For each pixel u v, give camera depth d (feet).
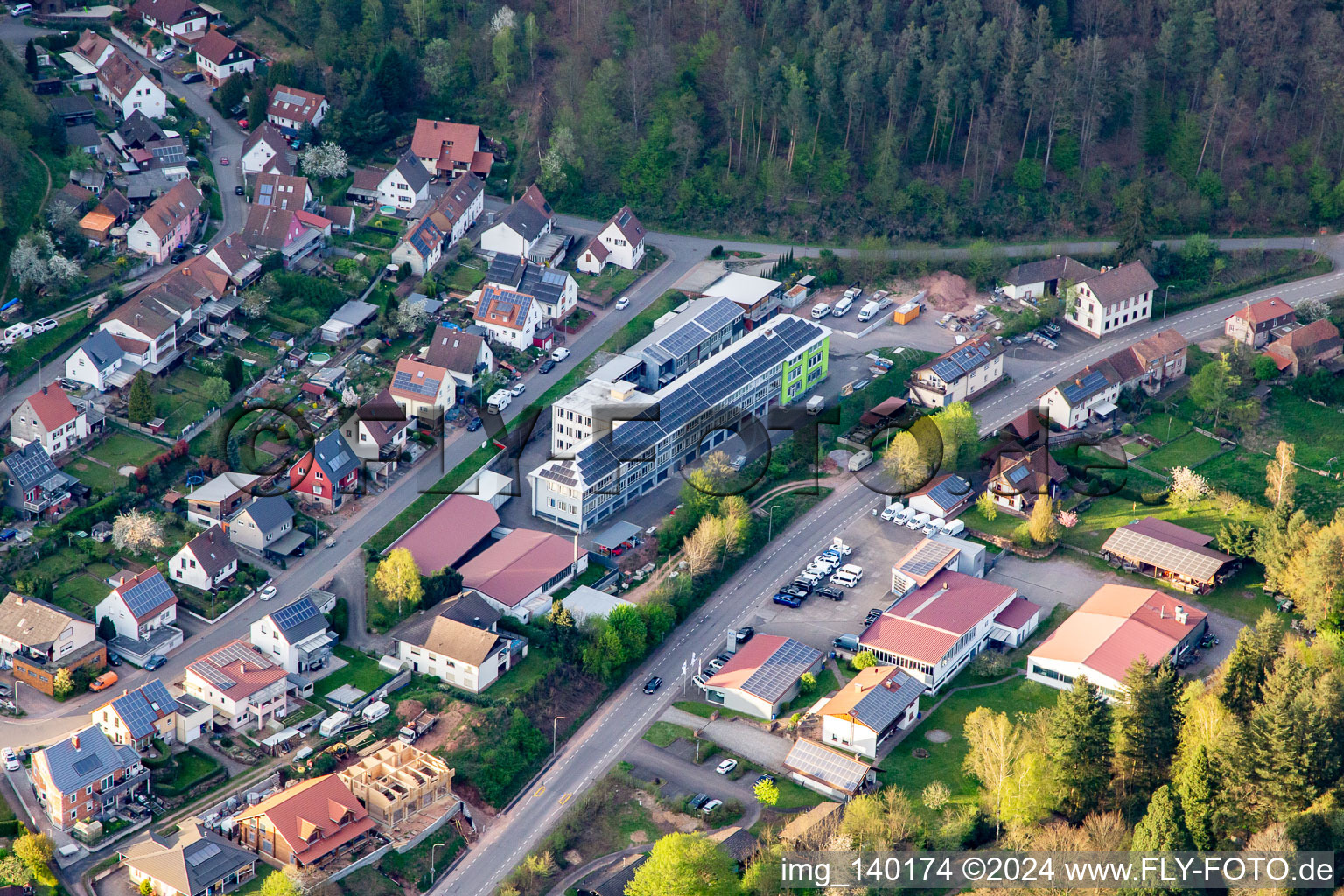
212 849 583.17
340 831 604.08
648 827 629.92
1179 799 599.57
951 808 627.87
